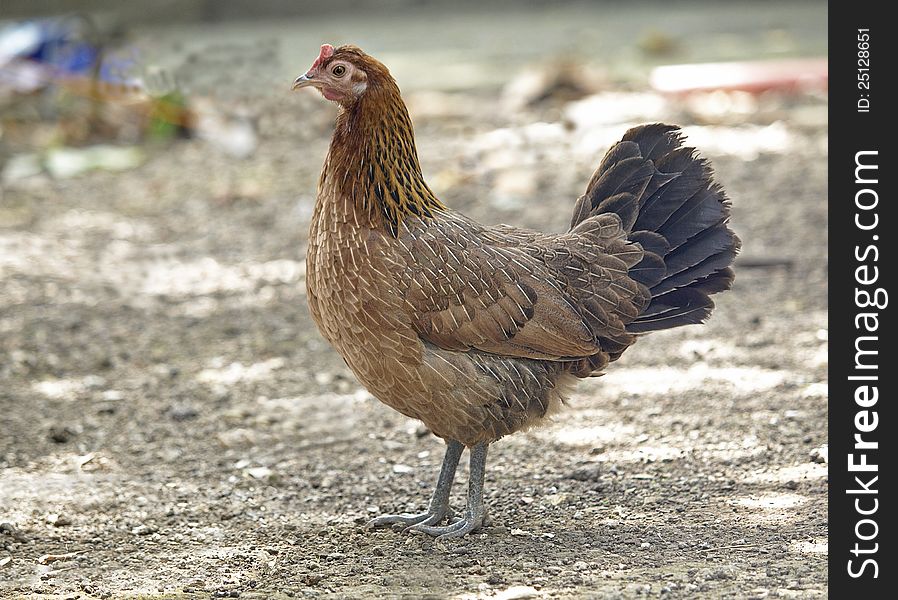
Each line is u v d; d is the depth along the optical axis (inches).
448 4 2239.2
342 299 419.8
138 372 663.8
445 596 383.2
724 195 462.0
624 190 463.8
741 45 1648.6
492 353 425.7
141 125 1205.7
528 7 2251.5
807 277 776.3
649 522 453.4
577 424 570.6
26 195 1034.7
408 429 580.7
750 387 601.3
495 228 458.9
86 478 521.3
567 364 443.2
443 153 1107.3
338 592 392.2
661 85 1311.5
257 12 2052.2
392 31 1941.4
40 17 1712.6
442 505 458.6
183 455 552.7
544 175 1021.2
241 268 848.3
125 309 767.7
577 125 1182.3
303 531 462.9
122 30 1312.7
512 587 388.8
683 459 519.5
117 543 452.8
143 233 930.7
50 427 581.9
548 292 432.1
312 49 1581.0
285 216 961.5
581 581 391.9
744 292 757.3
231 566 426.3
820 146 1079.6
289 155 1141.1
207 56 1258.6
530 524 457.7
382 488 510.3
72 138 1186.6
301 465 538.6
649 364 649.0
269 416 596.7
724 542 429.1
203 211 979.9
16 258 865.5
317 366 671.1
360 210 417.4
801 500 468.8
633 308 446.9
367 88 418.6
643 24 1946.4
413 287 412.8
